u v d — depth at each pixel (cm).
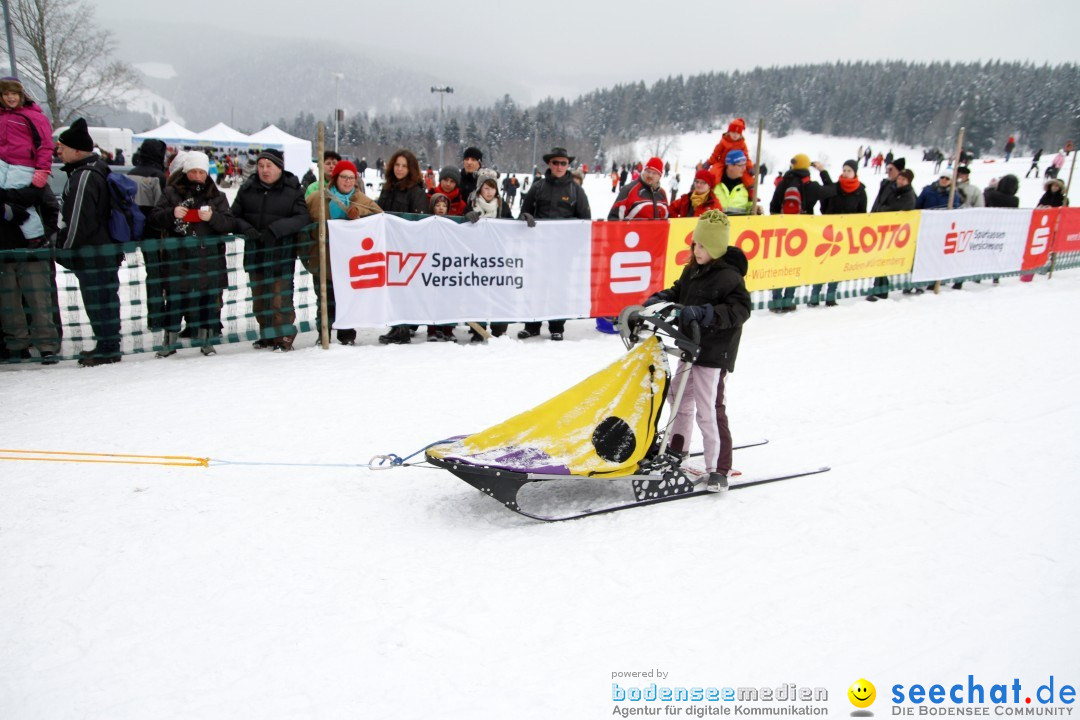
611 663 268
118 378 588
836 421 552
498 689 253
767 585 325
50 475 416
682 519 389
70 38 2572
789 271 928
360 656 270
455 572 328
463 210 816
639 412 398
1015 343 796
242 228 638
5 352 607
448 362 668
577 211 787
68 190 589
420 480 428
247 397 554
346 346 705
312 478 425
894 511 403
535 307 761
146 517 373
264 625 288
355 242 667
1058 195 1294
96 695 249
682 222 822
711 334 404
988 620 302
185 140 2712
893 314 950
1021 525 387
